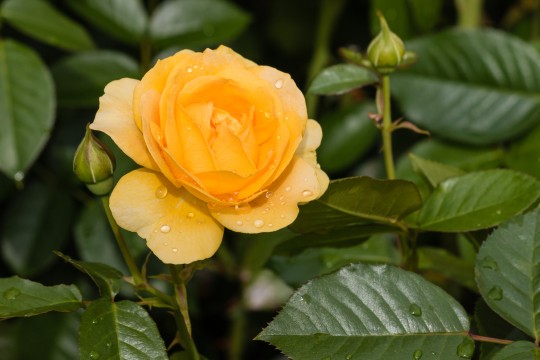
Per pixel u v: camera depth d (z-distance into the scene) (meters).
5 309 0.60
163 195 0.60
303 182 0.60
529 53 0.79
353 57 0.68
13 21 0.77
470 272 0.70
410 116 0.80
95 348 0.59
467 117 0.79
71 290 0.61
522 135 0.79
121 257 0.77
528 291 0.60
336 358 0.59
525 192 0.65
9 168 0.73
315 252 0.71
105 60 0.81
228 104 0.60
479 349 0.63
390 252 0.71
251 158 0.58
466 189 0.65
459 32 0.79
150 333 0.59
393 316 0.60
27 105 0.74
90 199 0.80
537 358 0.58
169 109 0.58
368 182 0.62
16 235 0.80
